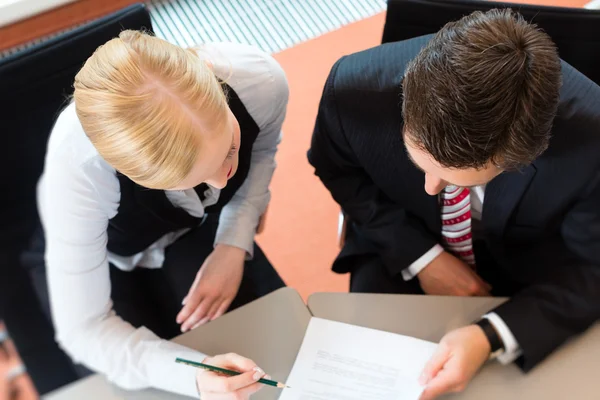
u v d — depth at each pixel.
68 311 1.00
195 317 1.10
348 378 0.94
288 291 1.04
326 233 1.93
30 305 1.21
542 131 0.76
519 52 0.71
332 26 2.26
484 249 1.28
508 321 0.96
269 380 0.89
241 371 0.92
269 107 1.11
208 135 0.73
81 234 0.95
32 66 0.99
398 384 0.93
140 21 1.05
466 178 0.81
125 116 0.67
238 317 1.02
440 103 0.74
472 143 0.74
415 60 0.79
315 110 2.09
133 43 0.70
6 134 1.05
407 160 1.05
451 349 0.95
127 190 1.01
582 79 0.94
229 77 1.01
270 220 1.95
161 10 2.26
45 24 1.90
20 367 1.65
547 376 0.95
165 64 0.70
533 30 0.75
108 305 1.05
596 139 0.89
